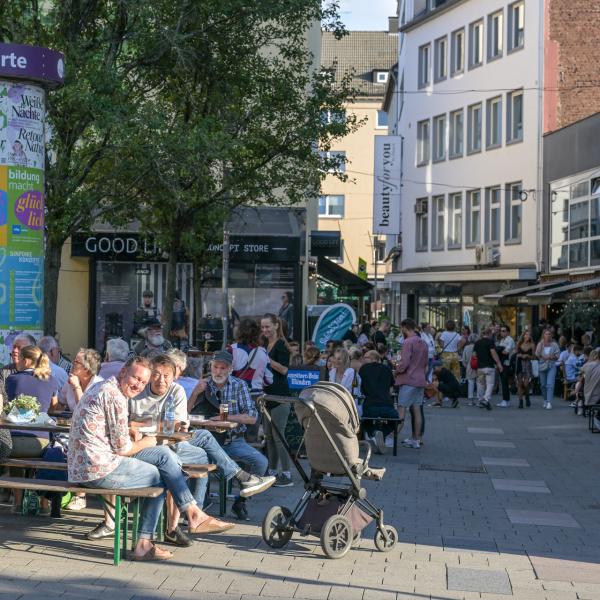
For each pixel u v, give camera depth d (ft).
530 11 133.18
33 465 29.99
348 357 54.44
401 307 165.17
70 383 35.47
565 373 96.73
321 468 30.55
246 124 74.02
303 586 26.17
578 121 119.34
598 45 131.64
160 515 30.83
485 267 140.67
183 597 24.73
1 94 44.50
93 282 100.63
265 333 43.88
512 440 65.21
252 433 42.96
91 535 30.55
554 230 126.31
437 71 155.74
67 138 61.26
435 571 28.45
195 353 61.00
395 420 55.16
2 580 25.50
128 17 61.62
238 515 34.73
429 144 157.48
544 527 36.35
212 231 75.15
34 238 45.50
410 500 41.11
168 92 71.67
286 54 76.13
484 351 88.53
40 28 59.93
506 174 138.00
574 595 26.27
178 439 30.40
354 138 245.86
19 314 45.16
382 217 155.84
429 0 158.10
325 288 175.83
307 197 78.38
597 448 61.62
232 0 65.57
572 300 97.81
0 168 44.60
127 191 64.80
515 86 135.95
